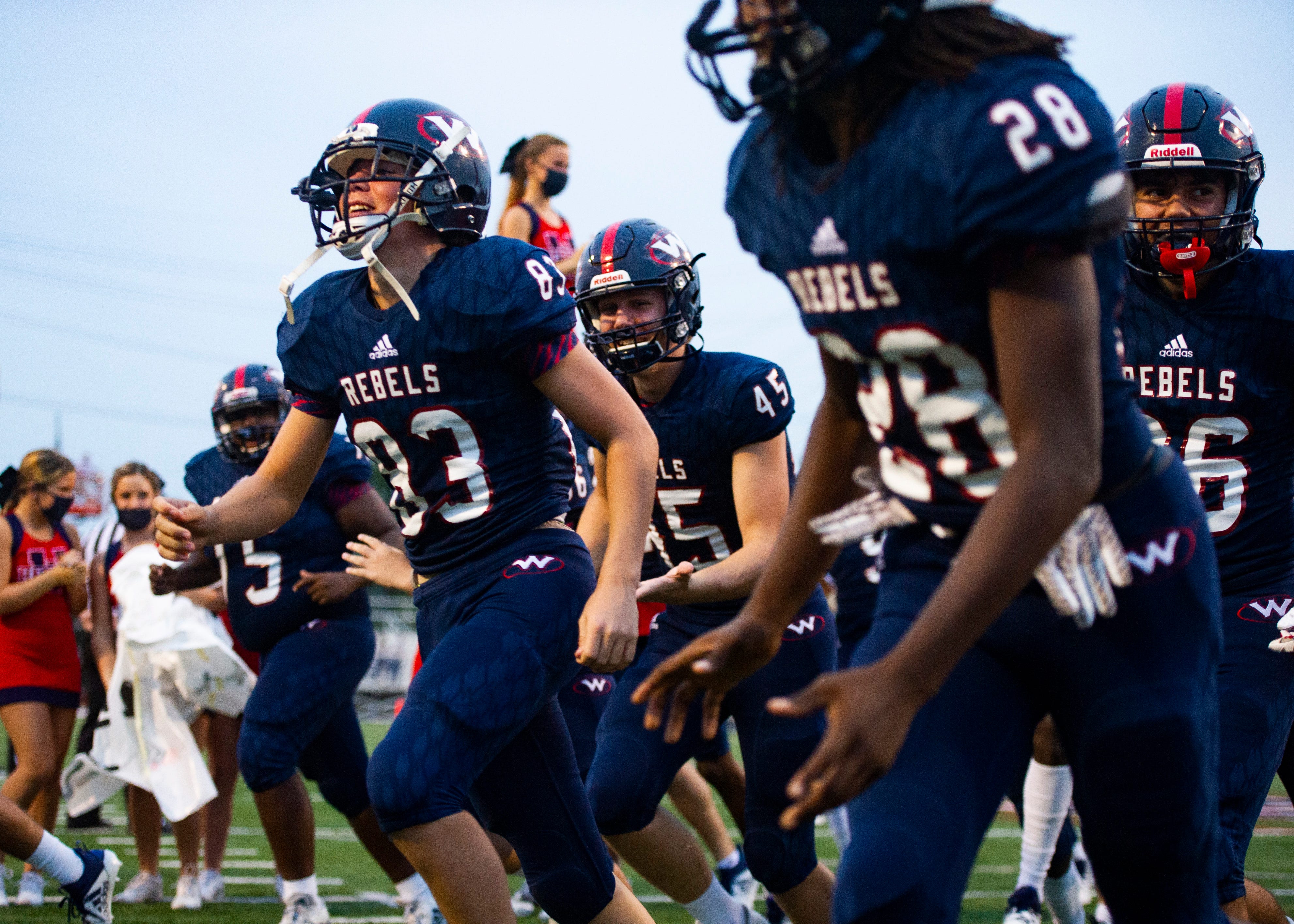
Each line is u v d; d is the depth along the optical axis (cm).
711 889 1105
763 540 1059
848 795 455
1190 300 974
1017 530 465
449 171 875
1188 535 576
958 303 504
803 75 498
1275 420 977
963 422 536
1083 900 1602
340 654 1394
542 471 902
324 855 2091
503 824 909
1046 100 484
